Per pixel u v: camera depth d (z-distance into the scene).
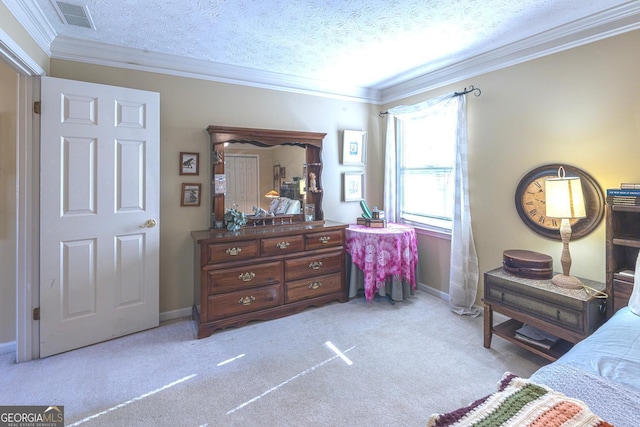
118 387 1.96
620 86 2.08
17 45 1.85
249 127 3.26
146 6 2.04
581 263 2.30
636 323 1.51
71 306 2.37
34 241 2.25
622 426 0.88
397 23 2.30
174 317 2.97
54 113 2.26
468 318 2.94
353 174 3.93
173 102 2.91
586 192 2.25
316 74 3.40
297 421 1.69
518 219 2.68
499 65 2.76
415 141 3.70
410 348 2.42
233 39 2.54
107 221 2.49
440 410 1.76
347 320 2.91
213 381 2.02
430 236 3.55
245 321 2.79
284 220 3.38
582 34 2.24
